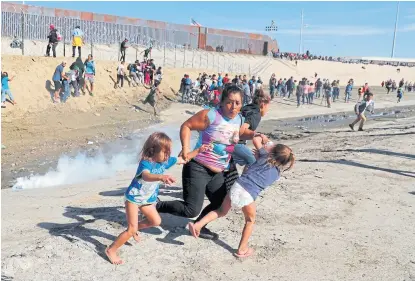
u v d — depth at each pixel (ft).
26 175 37.58
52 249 16.12
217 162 16.25
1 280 13.96
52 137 54.19
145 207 15.66
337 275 15.69
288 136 60.34
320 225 20.22
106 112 71.67
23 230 18.97
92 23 122.62
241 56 187.62
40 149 48.24
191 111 83.35
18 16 102.73
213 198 17.02
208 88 90.43
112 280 14.49
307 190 25.29
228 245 17.39
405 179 29.50
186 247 16.98
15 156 44.57
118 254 16.12
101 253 16.10
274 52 215.92
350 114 96.37
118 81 83.05
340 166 32.40
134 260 15.80
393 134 54.13
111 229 18.20
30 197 26.13
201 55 159.63
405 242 18.86
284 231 19.19
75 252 16.03
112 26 130.21
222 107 16.11
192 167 16.24
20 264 14.85
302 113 95.50
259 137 16.81
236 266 15.93
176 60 140.97
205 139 16.16
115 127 64.03
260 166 16.08
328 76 207.82
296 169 30.91
